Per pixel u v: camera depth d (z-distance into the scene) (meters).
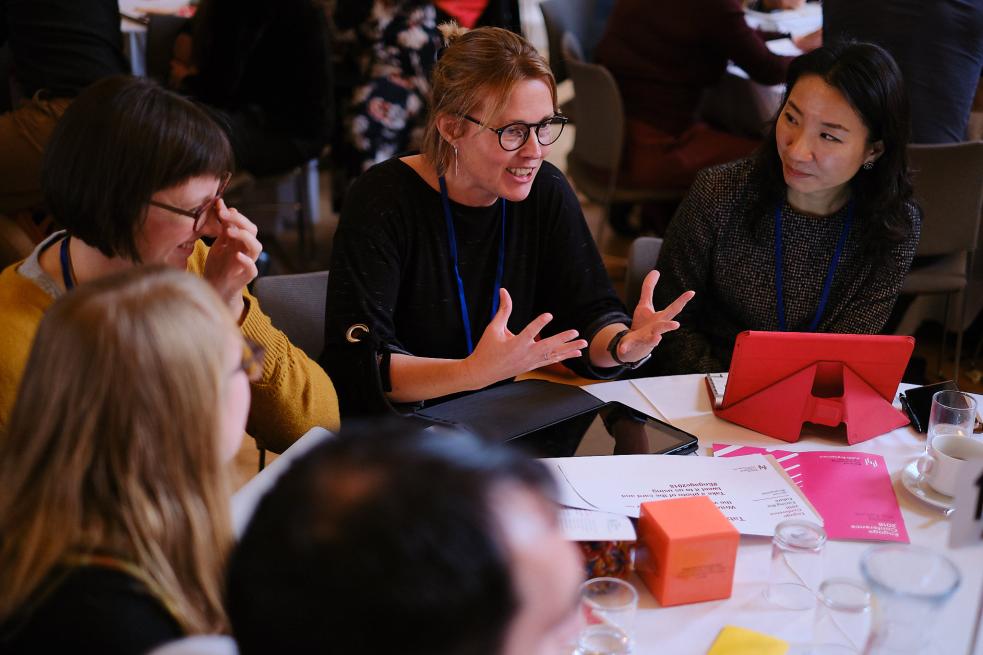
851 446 1.55
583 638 1.02
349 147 3.42
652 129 3.45
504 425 1.53
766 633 1.10
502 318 1.61
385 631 0.50
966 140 3.13
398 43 3.30
